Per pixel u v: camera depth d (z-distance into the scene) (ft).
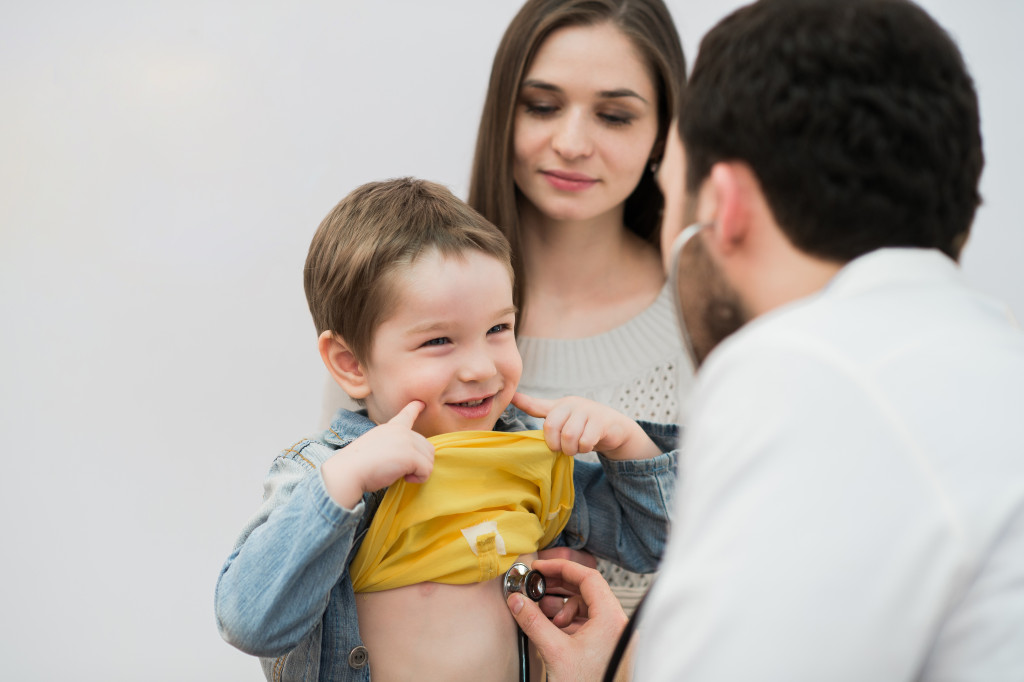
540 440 3.67
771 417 1.94
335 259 3.60
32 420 7.27
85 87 7.27
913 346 1.99
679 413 4.85
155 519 7.32
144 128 7.29
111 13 7.27
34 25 7.22
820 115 2.15
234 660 7.30
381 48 7.30
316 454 3.53
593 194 4.59
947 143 2.18
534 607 3.42
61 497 7.28
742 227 2.31
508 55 4.54
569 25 4.42
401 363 3.49
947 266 2.23
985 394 1.92
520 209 4.99
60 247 7.29
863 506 1.82
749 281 2.37
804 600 1.77
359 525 3.42
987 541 1.78
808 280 2.29
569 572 3.62
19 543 7.22
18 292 7.27
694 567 1.93
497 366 3.59
